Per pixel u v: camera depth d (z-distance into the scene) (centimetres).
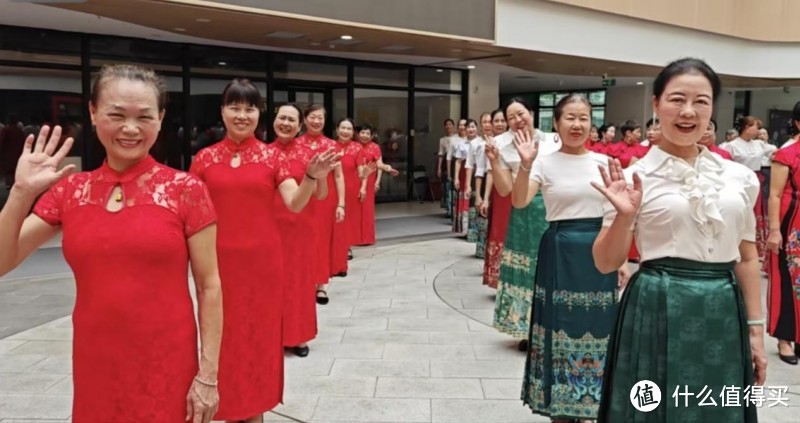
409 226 941
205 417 180
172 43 887
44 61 791
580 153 297
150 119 167
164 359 171
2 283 570
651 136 546
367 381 353
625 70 1192
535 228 384
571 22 940
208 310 179
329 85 1075
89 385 171
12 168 801
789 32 1265
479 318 477
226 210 281
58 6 627
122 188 168
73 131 826
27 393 335
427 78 1209
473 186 836
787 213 379
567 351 285
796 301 376
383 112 1164
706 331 184
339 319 475
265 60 987
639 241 197
